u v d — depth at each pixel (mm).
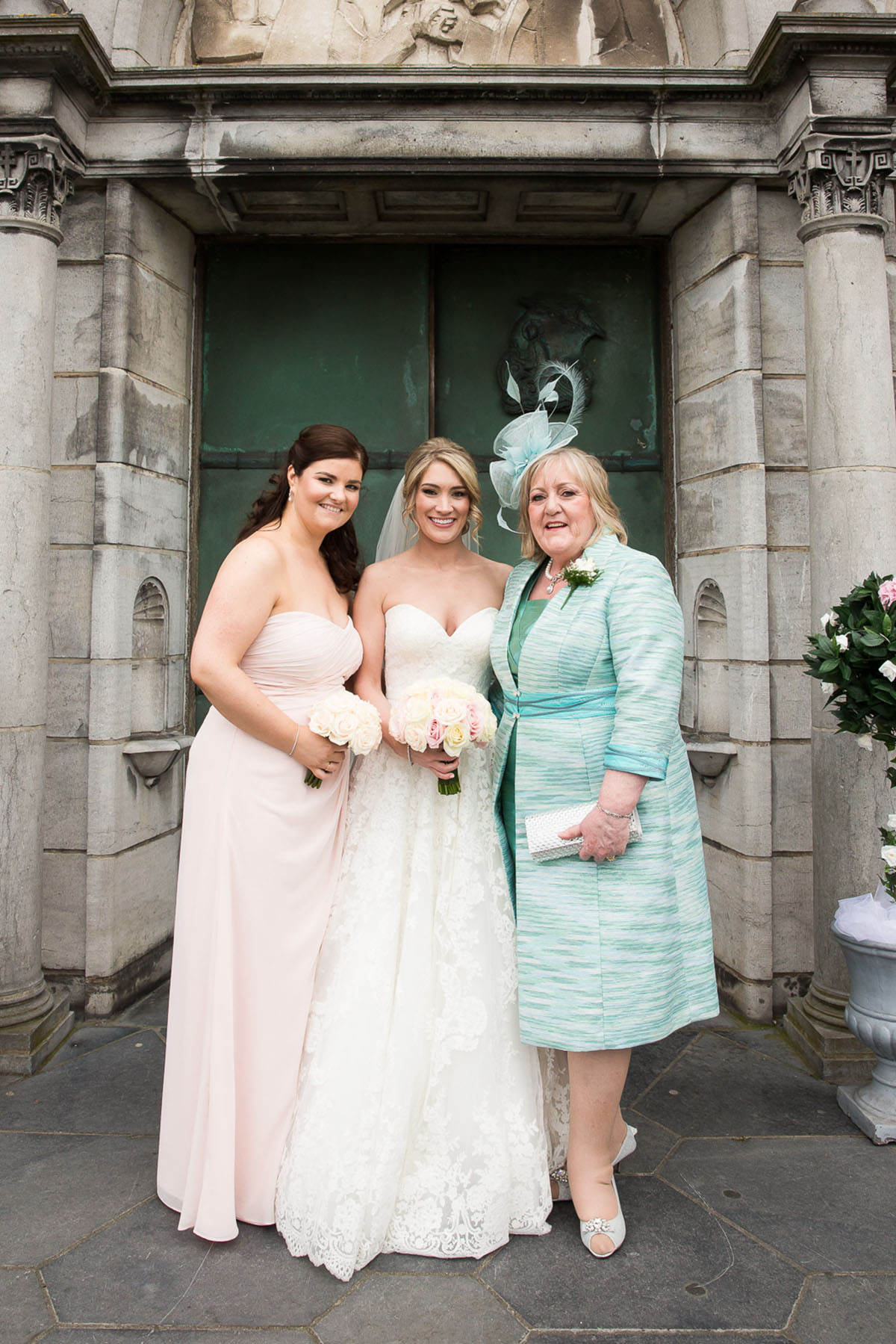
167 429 3467
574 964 1848
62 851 3135
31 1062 2682
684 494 3572
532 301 3705
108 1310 1692
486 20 3471
